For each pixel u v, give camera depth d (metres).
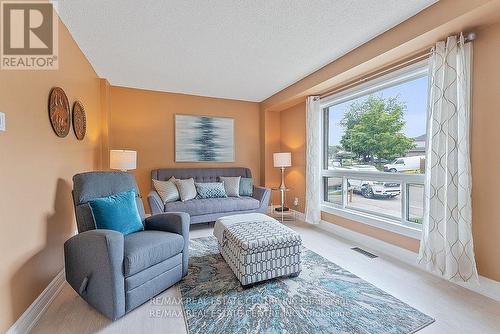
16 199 1.49
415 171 2.60
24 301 1.53
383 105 2.97
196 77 3.63
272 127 4.97
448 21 1.86
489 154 1.92
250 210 3.99
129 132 4.07
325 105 3.82
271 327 1.54
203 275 2.24
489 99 1.92
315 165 3.81
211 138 4.64
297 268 2.19
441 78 2.09
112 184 2.34
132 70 3.34
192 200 3.80
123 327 1.55
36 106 1.74
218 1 1.92
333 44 2.64
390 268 2.38
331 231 3.62
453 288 2.02
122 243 1.63
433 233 2.14
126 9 2.00
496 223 1.89
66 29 2.27
